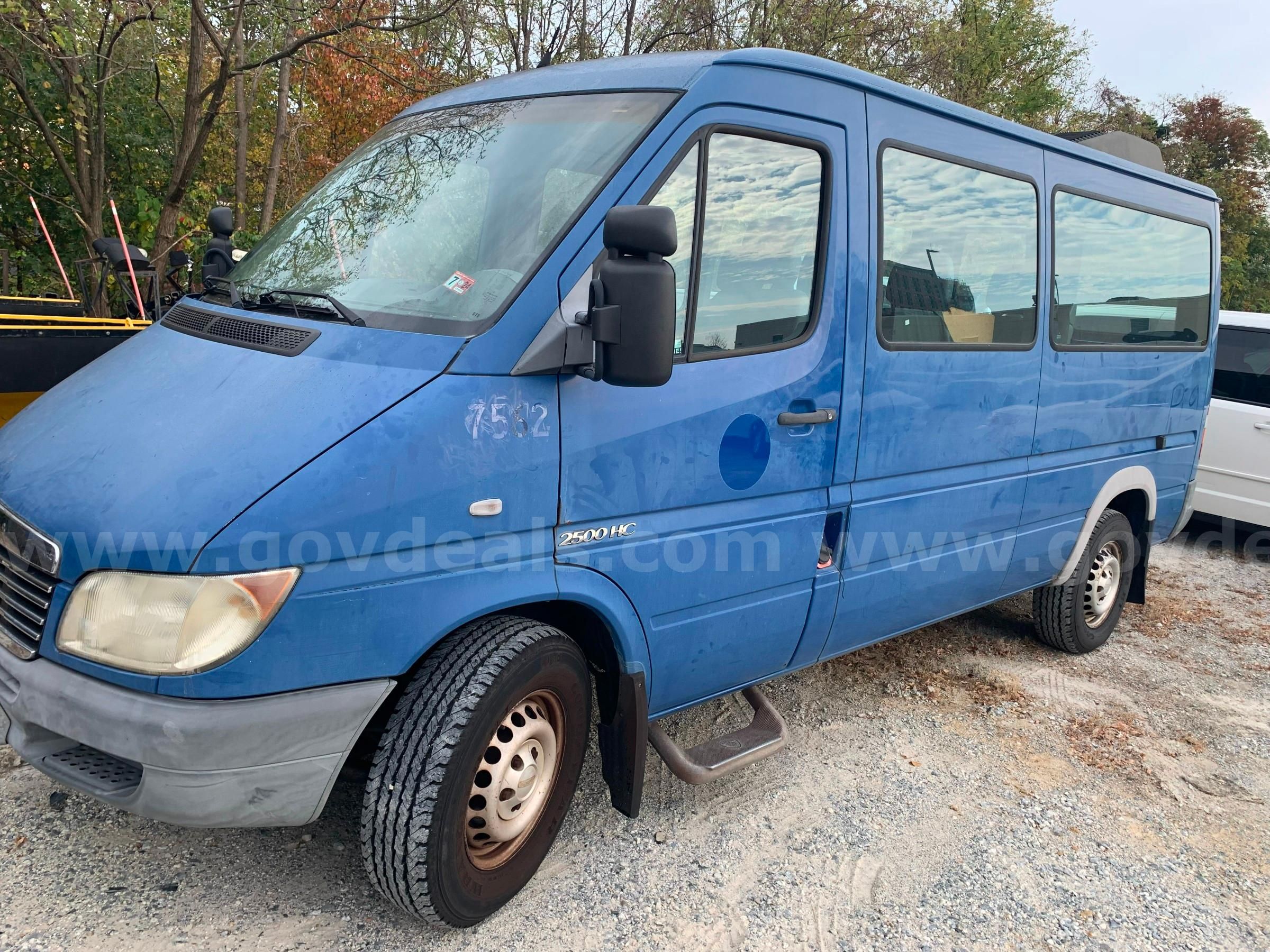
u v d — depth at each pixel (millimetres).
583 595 2699
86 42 9133
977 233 3906
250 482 2182
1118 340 4898
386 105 15766
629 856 3125
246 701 2195
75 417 2602
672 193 2779
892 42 15453
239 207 11430
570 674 2771
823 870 3143
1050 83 28203
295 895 2771
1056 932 2938
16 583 2416
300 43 9016
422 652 2416
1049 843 3426
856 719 4312
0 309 5504
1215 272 5766
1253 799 3877
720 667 3260
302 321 2666
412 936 2652
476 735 2477
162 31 9922
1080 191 4555
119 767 2357
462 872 2559
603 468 2680
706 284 2896
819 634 3586
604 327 2363
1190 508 5945
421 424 2340
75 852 2863
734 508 3086
